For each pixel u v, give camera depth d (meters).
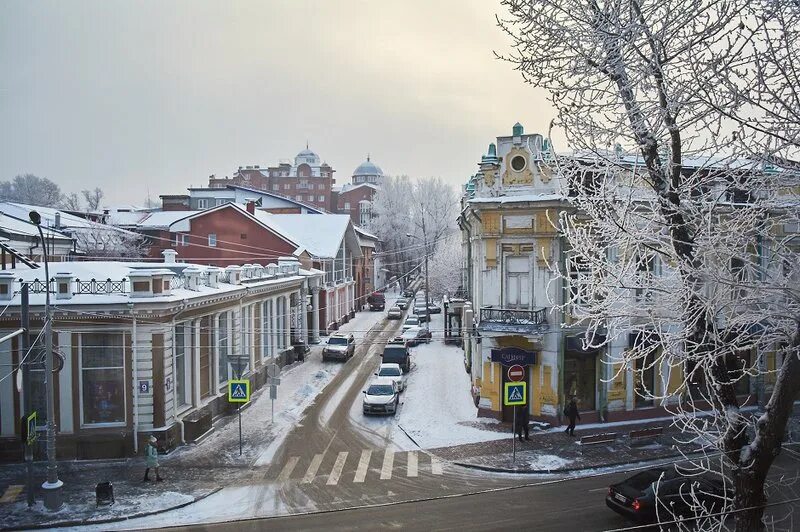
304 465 20.58
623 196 7.12
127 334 21.47
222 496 17.83
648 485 14.98
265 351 35.00
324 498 17.61
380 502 17.20
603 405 24.41
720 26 5.83
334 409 28.00
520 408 24.39
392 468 20.22
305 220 58.91
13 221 40.03
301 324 42.25
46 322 16.97
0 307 20.67
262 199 82.81
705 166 6.62
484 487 18.38
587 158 7.32
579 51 6.46
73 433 21.09
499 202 23.77
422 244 84.31
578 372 24.56
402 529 15.29
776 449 6.22
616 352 23.94
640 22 6.20
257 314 33.53
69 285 21.14
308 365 38.38
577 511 16.25
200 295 23.97
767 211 6.48
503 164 24.14
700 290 6.50
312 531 15.27
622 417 24.62
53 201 125.88
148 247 60.06
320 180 124.88
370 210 110.00
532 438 22.86
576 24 6.41
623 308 7.24
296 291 41.38
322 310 49.88
